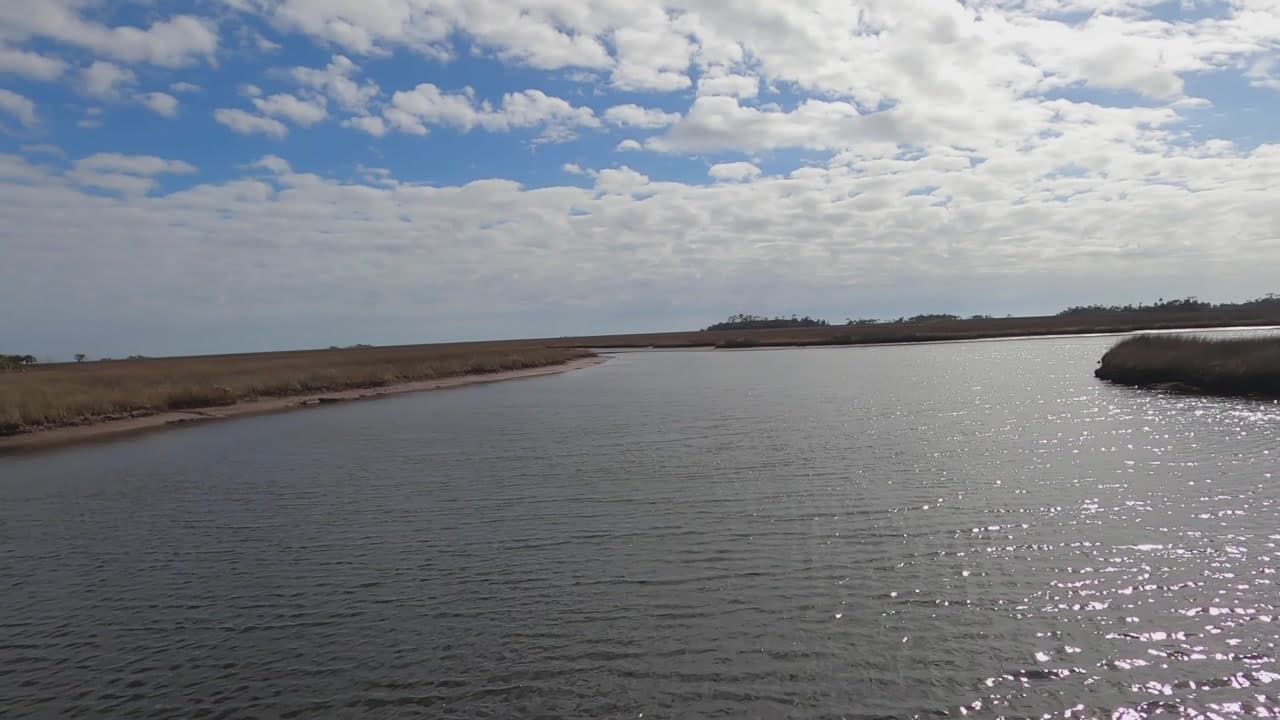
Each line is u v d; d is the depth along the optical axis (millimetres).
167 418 33031
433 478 18641
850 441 22547
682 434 24891
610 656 8711
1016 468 18000
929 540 12539
